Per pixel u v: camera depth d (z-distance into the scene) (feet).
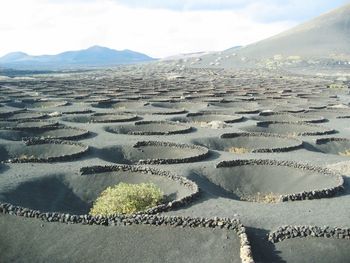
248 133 162.30
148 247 67.82
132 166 113.09
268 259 65.82
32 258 67.05
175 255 65.82
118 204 87.15
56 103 271.08
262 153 137.39
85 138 157.58
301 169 113.70
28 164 118.73
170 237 69.72
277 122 193.16
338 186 96.94
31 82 458.91
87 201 103.09
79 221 74.79
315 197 92.07
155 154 138.00
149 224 73.05
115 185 98.07
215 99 293.43
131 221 73.67
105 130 177.06
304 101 289.33
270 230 73.51
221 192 107.96
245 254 63.21
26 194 97.55
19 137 162.40
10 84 421.59
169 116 216.95
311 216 80.33
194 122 207.31
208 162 123.03
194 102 275.39
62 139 153.48
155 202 89.25
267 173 115.34
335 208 85.35
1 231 73.31
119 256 66.44
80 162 122.42
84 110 234.79
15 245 70.03
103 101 270.87
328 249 68.28
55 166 116.98
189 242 68.33
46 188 103.71
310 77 581.12
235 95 327.06
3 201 88.53
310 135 169.89
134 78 561.84
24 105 262.06
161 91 352.49
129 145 142.51
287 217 79.56
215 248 66.64
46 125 182.39
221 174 114.62
